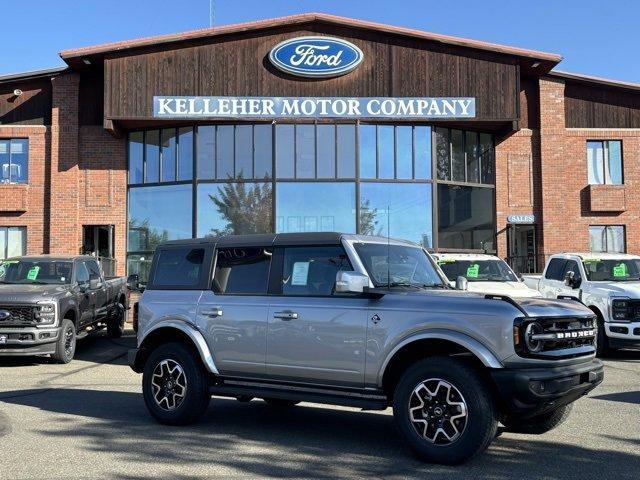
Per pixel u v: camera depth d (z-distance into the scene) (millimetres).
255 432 6496
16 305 11102
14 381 9938
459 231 19234
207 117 18297
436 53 18672
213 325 6547
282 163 18656
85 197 19375
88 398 8422
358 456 5586
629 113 20766
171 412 6699
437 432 5262
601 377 5680
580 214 20219
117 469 5184
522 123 20062
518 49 18562
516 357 5078
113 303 15117
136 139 19453
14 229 19688
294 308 6090
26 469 5180
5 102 19953
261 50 18562
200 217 18703
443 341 5395
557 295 13602
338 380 5820
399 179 18812
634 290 11828
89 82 19750
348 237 6164
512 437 6227
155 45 18281
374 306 5699
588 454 5645
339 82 18516
